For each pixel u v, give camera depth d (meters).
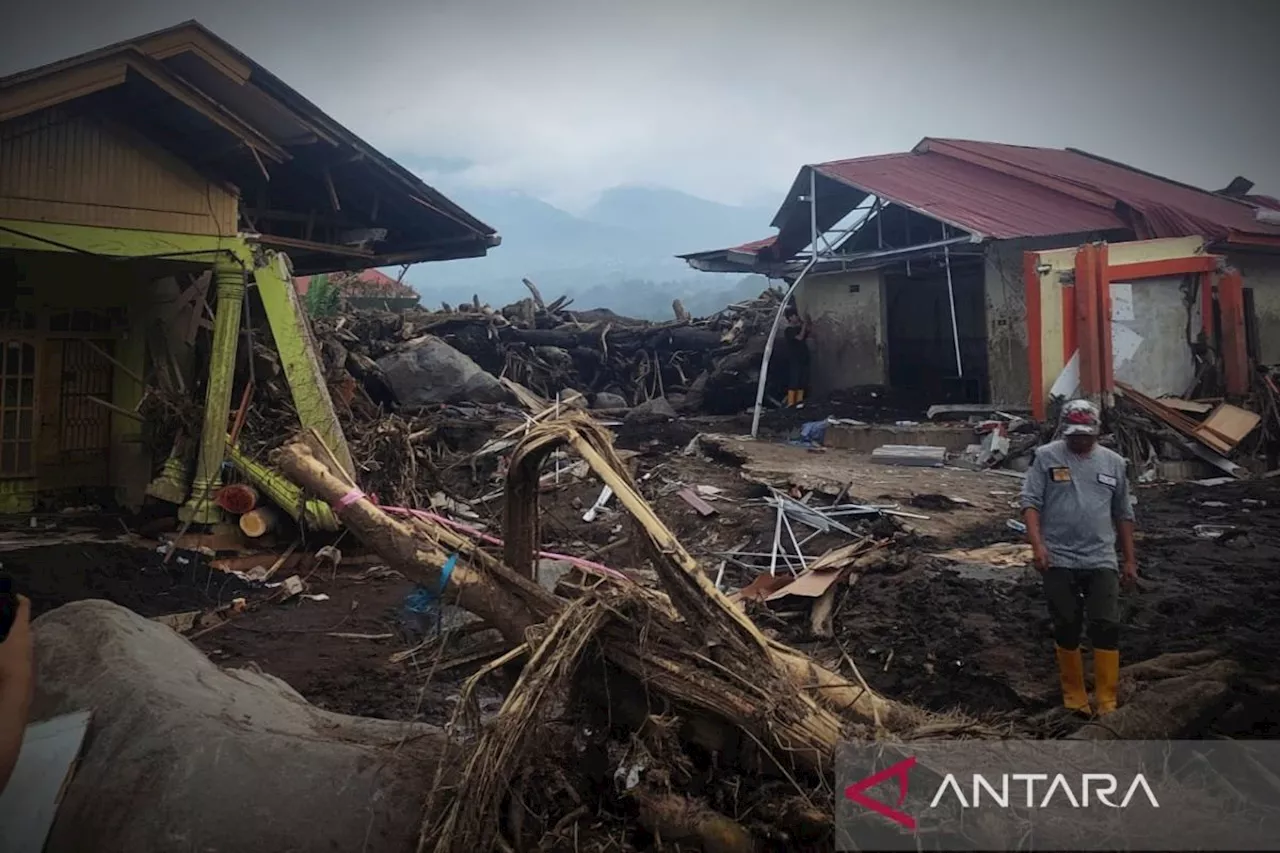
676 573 3.60
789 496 10.68
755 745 3.30
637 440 16.03
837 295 19.67
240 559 9.72
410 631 7.62
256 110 11.42
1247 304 16.55
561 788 3.42
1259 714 4.67
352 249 13.79
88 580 8.16
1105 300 13.00
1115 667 4.97
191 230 10.71
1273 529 9.16
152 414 10.77
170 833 2.99
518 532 4.38
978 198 17.45
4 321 11.28
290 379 10.41
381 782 3.21
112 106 10.16
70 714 3.44
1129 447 12.66
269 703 4.05
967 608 6.90
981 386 19.00
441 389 17.80
